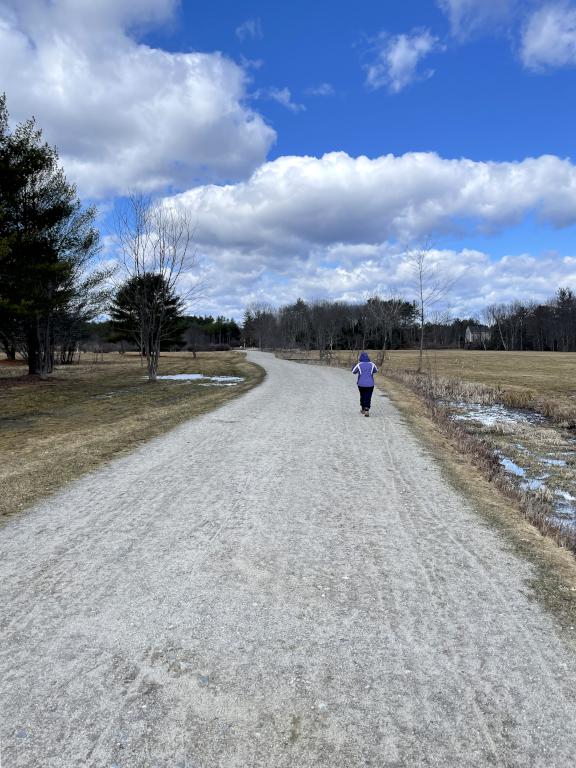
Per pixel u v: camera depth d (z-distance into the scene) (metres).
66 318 28.19
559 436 13.06
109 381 24.95
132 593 3.98
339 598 3.95
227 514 5.80
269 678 3.00
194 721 2.65
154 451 9.01
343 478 7.38
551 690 2.93
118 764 2.38
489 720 2.69
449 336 101.69
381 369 32.59
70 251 23.66
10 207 19.84
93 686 2.91
